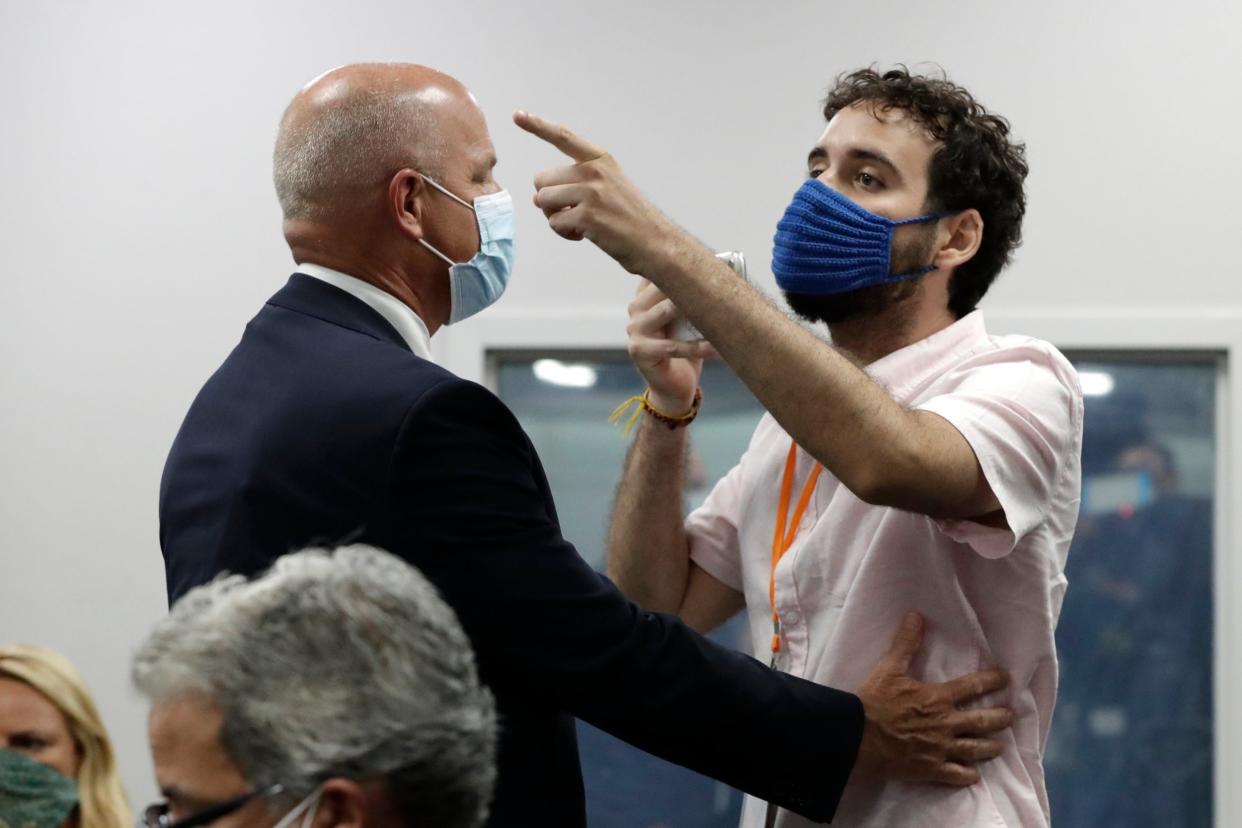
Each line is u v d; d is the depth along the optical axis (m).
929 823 1.78
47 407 3.56
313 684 1.05
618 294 3.44
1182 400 3.35
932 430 1.68
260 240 3.53
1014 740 1.83
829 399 1.63
